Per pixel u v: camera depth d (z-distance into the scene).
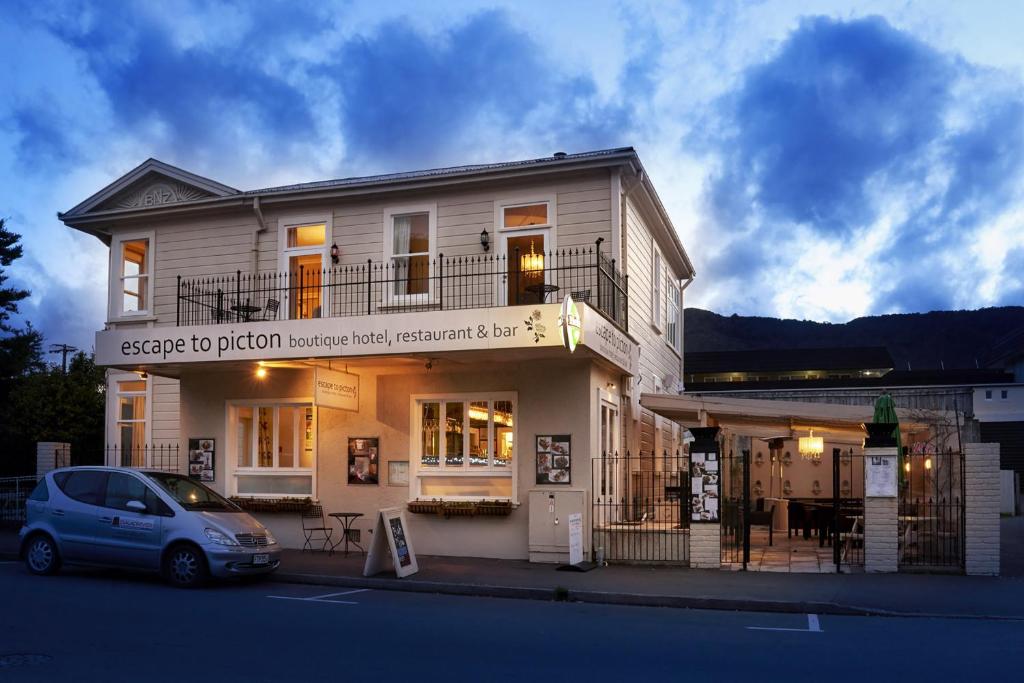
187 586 12.30
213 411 17.69
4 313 35.22
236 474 17.52
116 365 16.11
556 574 13.74
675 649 8.55
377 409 16.75
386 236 17.77
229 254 18.84
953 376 41.00
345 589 12.81
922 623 10.34
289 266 18.48
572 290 16.48
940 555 14.34
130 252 19.84
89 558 12.89
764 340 122.12
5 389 34.34
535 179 16.88
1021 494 31.97
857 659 8.11
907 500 15.95
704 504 14.53
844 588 12.41
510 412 16.09
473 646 8.56
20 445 30.34
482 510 15.69
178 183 19.25
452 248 17.33
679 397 17.50
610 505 15.72
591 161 16.38
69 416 30.45
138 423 19.59
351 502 16.70
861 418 16.86
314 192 17.97
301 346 15.03
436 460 16.44
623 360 16.86
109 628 9.17
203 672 7.30
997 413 39.41
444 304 17.12
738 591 12.16
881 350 47.22
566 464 15.53
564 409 15.67
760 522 18.39
